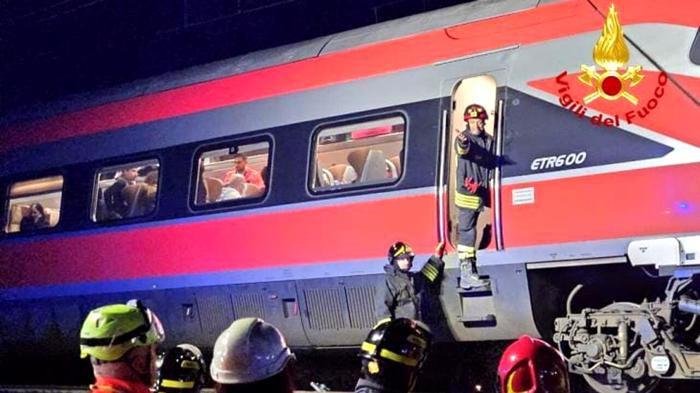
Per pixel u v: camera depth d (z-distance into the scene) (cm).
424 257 782
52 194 1121
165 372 359
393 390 290
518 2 797
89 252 1056
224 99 959
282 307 884
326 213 846
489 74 771
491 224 755
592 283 763
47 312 1110
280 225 878
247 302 909
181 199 972
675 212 662
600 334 713
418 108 807
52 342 1123
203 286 940
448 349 952
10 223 1162
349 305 834
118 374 336
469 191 750
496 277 749
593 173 702
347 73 862
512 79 757
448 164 785
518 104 750
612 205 689
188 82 1012
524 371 286
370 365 292
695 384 827
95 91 1138
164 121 1012
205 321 950
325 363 1080
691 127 666
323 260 843
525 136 741
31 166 1150
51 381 1312
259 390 283
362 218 822
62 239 1089
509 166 743
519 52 759
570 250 707
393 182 809
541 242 721
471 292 764
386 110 826
